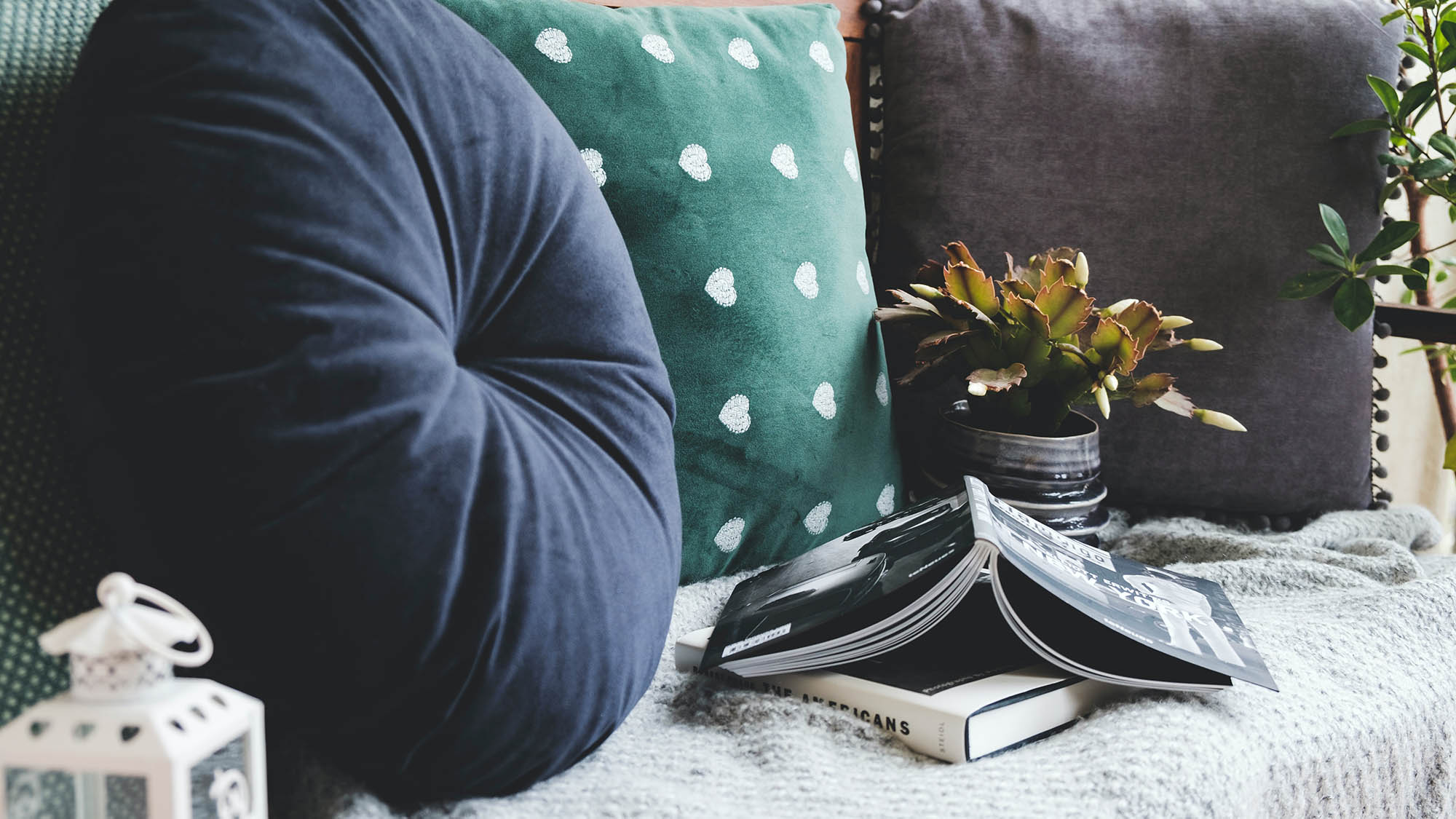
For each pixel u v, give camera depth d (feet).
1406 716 2.15
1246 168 3.25
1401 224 3.05
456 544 1.42
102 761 0.95
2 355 1.51
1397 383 5.40
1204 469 3.27
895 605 1.96
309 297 1.36
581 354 1.81
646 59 2.60
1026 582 2.08
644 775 1.71
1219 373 3.26
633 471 1.81
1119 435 3.26
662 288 2.49
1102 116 3.26
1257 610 2.55
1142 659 1.96
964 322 2.78
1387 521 3.30
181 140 1.35
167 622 0.99
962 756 1.74
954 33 3.32
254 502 1.31
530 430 1.65
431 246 1.58
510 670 1.47
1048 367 2.73
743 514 2.63
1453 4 3.31
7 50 1.60
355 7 1.60
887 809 1.59
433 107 1.65
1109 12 3.35
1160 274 3.26
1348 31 3.31
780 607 2.09
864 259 3.03
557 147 1.91
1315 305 3.28
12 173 1.57
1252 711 1.95
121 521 1.36
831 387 2.75
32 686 1.47
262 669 1.37
